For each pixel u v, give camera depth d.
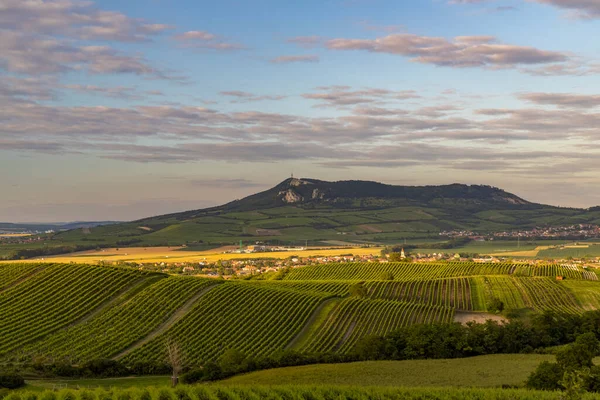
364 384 73.94
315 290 177.12
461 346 102.75
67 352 108.00
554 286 194.12
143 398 52.66
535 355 99.06
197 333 123.56
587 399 52.56
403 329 110.19
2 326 117.69
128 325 124.69
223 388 56.00
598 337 118.62
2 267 153.12
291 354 100.12
